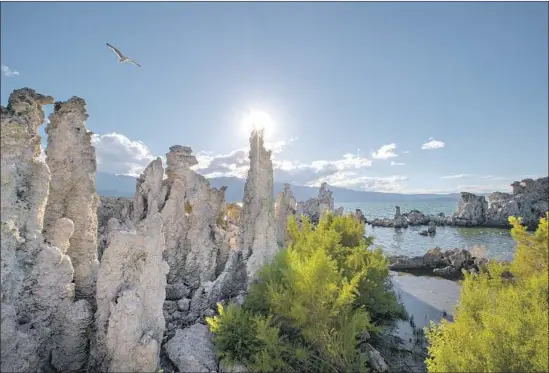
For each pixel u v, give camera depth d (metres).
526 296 16.67
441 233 104.88
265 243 27.45
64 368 15.29
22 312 14.02
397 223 119.69
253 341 18.53
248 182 28.83
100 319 15.34
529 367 13.78
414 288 41.44
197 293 23.66
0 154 13.37
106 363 15.02
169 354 18.83
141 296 15.91
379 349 25.17
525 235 20.89
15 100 14.34
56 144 17.36
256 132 28.72
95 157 18.47
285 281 22.23
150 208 26.16
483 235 99.19
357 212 136.12
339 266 28.62
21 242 13.73
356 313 20.81
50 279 14.74
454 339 17.12
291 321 21.12
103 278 15.50
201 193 28.44
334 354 18.86
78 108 17.86
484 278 21.59
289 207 43.41
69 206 17.33
